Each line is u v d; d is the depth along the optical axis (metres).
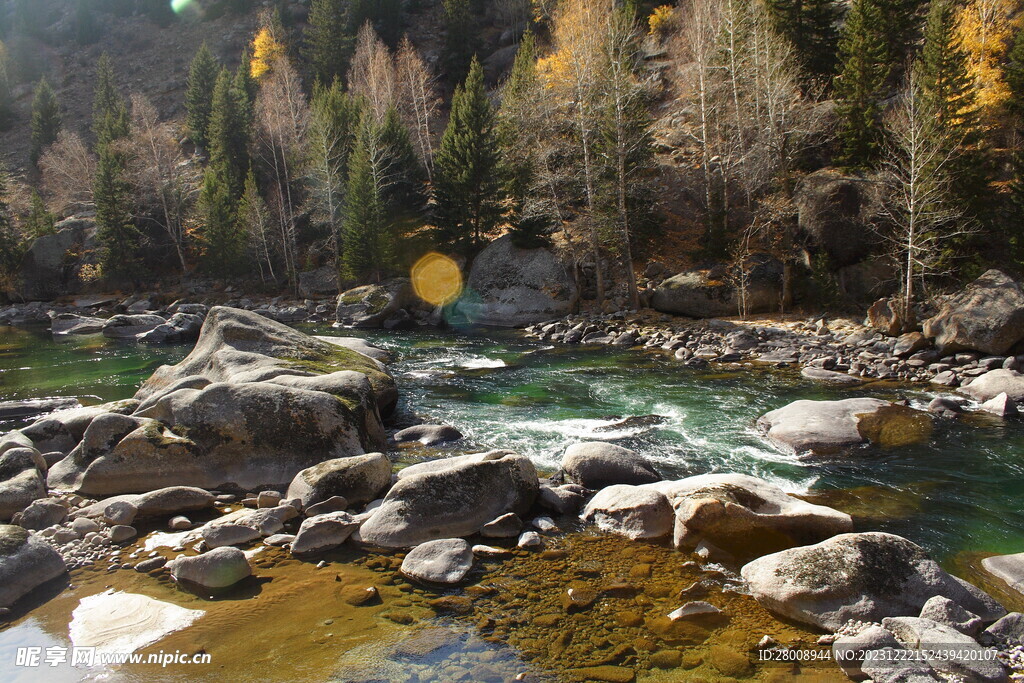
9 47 99.69
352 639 5.77
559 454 11.42
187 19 104.44
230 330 14.70
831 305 26.45
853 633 5.81
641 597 6.56
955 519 8.61
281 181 56.19
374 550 7.62
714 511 7.62
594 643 5.74
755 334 23.53
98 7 108.56
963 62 26.81
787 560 6.63
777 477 10.23
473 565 7.23
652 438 12.36
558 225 36.34
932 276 23.92
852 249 26.70
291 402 10.73
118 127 65.31
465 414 14.37
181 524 8.34
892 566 6.38
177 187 56.19
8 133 88.75
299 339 15.27
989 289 18.42
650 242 34.75
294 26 93.69
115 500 8.70
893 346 19.84
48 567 6.95
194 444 10.15
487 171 38.28
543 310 32.25
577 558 7.41
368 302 34.62
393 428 13.41
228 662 5.45
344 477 9.10
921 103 23.52
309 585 6.79
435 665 5.39
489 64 71.75
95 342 29.06
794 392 16.11
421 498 8.16
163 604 6.41
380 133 46.09
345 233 43.62
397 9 81.31
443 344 25.97
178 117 83.25
